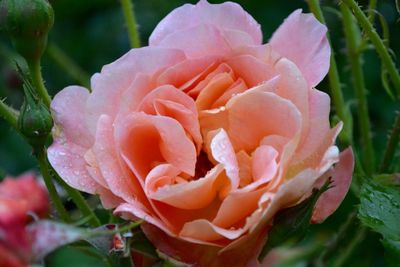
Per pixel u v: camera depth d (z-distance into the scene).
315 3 0.56
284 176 0.49
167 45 0.51
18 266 0.46
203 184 0.49
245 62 0.51
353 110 0.72
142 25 0.87
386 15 0.75
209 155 0.51
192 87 0.51
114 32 0.89
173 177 0.50
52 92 0.81
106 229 0.50
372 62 0.79
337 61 0.75
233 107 0.50
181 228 0.50
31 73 0.55
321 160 0.49
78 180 0.51
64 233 0.47
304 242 0.69
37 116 0.52
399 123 0.58
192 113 0.50
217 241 0.49
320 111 0.50
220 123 0.51
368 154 0.59
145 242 0.50
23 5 0.54
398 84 0.56
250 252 0.50
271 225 0.50
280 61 0.50
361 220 0.53
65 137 0.52
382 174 0.56
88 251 0.56
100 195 0.51
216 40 0.51
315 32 0.52
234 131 0.51
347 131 0.59
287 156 0.49
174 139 0.50
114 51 0.89
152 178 0.50
